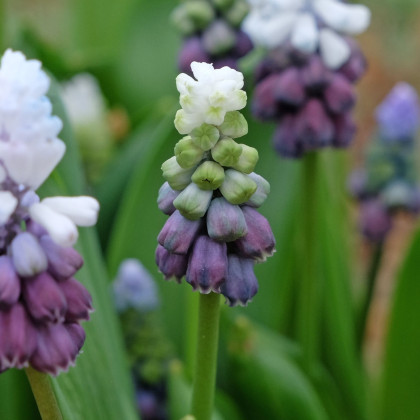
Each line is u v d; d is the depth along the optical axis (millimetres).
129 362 338
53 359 203
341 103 326
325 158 442
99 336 283
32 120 192
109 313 304
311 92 332
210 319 234
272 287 387
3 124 193
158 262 227
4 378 311
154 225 375
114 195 428
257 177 220
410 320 365
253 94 357
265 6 324
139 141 441
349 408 398
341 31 329
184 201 215
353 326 432
